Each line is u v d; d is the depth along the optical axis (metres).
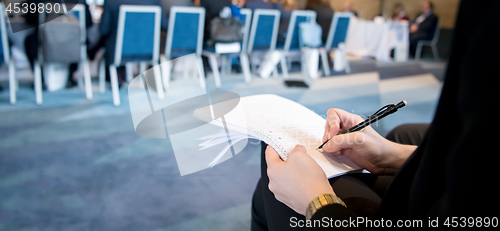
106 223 1.28
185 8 2.73
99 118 2.35
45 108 2.50
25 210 1.33
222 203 1.44
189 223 1.30
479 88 0.21
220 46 3.21
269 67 3.74
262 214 0.67
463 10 0.22
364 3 7.02
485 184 0.22
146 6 2.52
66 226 1.25
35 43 2.52
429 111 2.76
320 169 0.42
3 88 2.91
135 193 1.49
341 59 4.31
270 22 3.45
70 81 3.07
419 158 0.29
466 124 0.22
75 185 1.52
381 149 0.52
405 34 5.39
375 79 3.95
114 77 2.66
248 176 1.66
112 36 2.53
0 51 2.40
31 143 1.91
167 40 2.80
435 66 5.02
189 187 1.55
